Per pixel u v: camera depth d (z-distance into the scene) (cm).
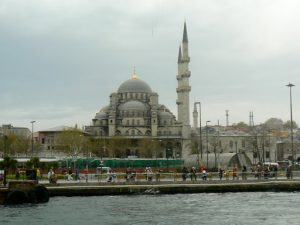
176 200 6612
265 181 8131
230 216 5219
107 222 4881
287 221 4900
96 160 13338
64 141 19112
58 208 5875
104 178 9131
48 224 4784
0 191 6284
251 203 6275
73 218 5128
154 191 7400
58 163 12194
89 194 7194
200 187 7581
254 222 4847
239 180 8188
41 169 10288
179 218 5097
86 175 7956
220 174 8488
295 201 6488
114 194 7281
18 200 6288
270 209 5725
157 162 14025
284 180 8262
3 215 5334
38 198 6438
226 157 12525
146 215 5303
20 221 4950
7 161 8888
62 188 7106
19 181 6397
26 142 19625
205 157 14012
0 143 17662
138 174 8362
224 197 6969
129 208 5853
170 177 9562
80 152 19050
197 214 5369
